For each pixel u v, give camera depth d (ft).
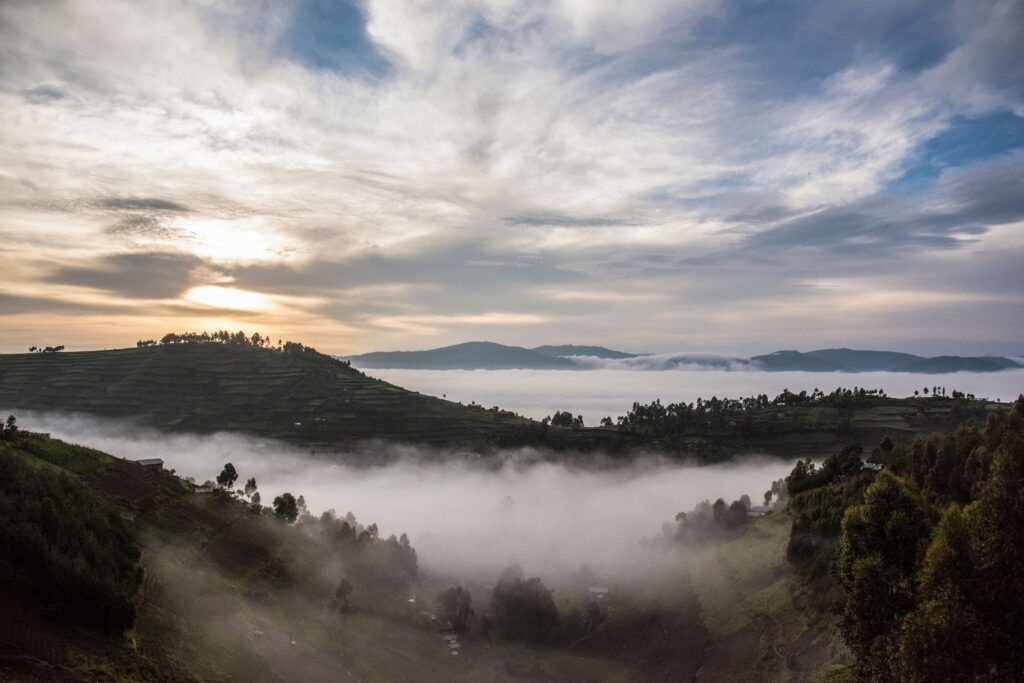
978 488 211.82
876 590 158.10
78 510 205.46
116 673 156.46
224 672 192.65
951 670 126.21
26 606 158.40
